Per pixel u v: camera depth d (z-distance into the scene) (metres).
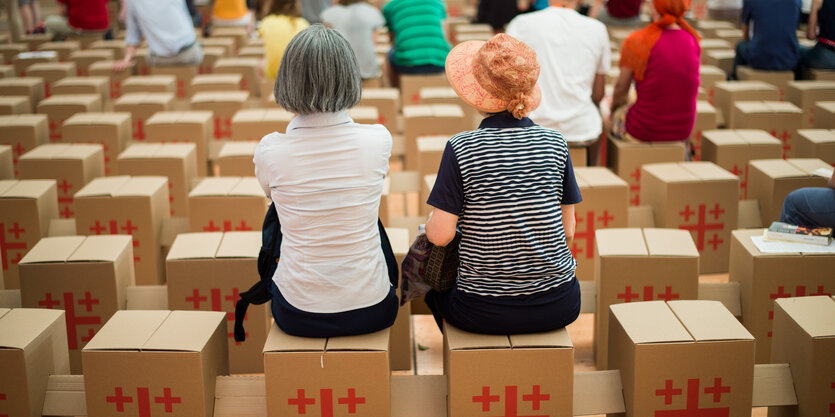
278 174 2.39
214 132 5.80
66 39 9.91
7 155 4.65
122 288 3.19
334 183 2.38
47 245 3.20
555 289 2.43
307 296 2.42
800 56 7.18
